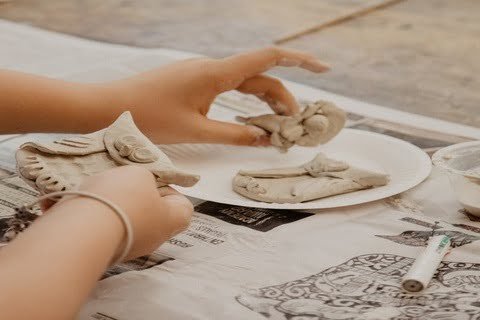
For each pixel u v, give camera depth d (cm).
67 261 60
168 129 102
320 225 87
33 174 74
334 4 198
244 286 74
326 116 106
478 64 156
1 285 57
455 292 72
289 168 99
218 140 104
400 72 151
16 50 154
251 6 196
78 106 99
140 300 71
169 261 79
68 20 180
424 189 96
